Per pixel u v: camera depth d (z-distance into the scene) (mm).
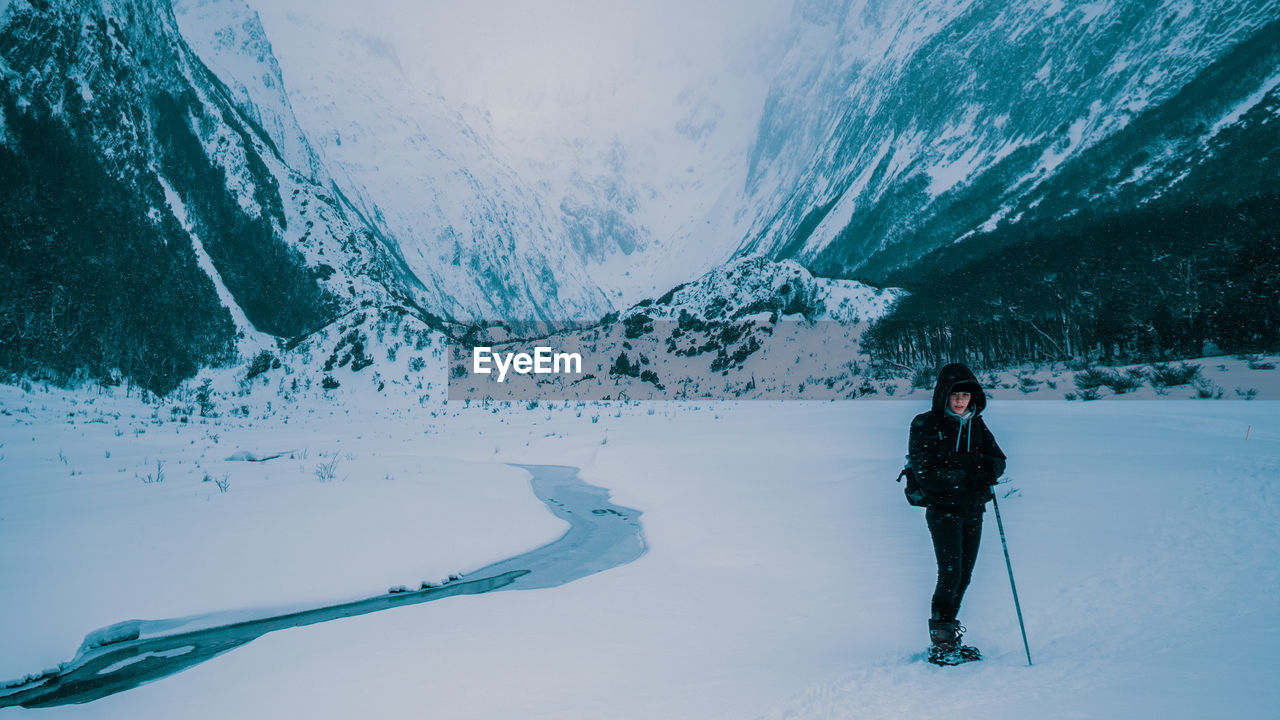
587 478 18328
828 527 9930
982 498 4484
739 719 3691
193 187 85125
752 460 18688
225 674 5559
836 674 4305
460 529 11500
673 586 7484
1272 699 2826
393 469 18719
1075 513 9070
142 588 8266
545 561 9820
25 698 5555
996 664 4152
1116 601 5355
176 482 15727
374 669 5289
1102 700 3125
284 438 33000
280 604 8047
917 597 6258
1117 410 26656
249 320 80500
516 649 5551
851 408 38906
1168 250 54219
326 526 11273
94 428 32188
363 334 67562
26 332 53031
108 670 6164
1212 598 5117
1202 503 9016
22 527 10922
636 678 4625
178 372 65875
